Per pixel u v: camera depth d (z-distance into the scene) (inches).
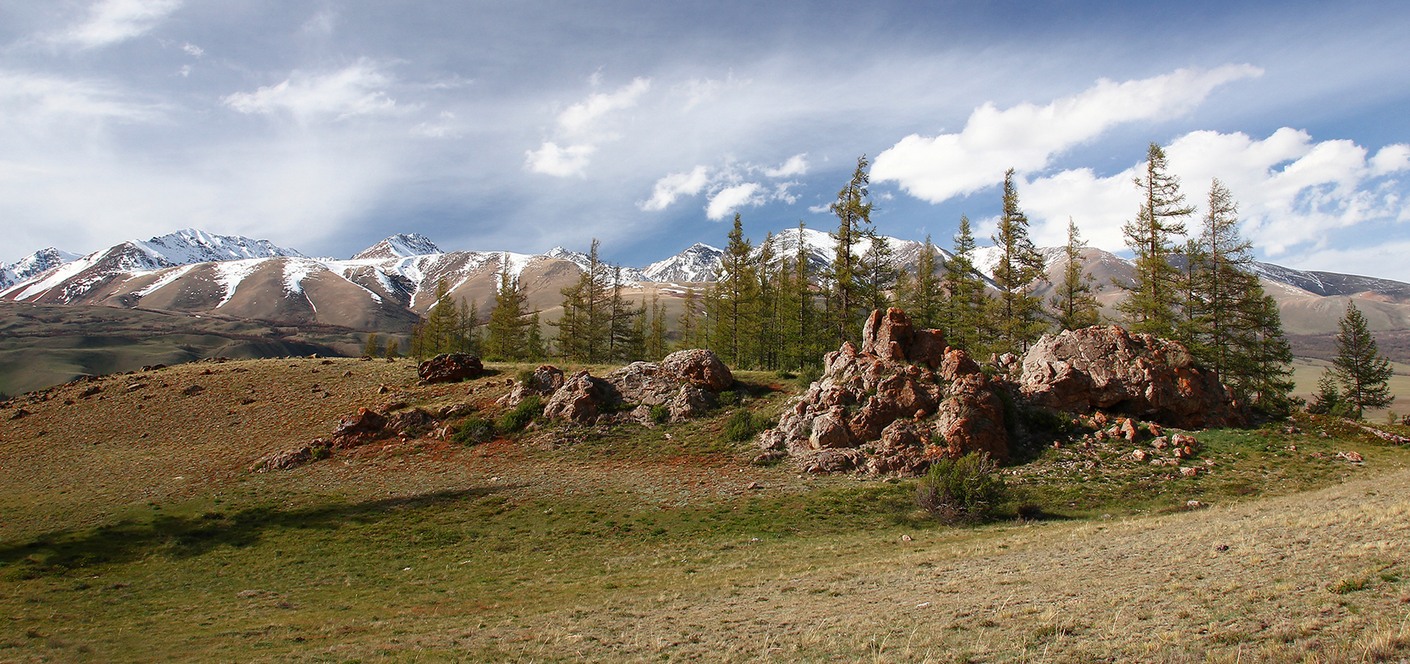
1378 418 4532.5
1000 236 2191.2
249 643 625.0
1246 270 2006.6
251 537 1155.3
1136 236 2007.9
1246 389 2005.4
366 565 997.2
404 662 529.3
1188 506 1083.9
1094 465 1326.3
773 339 2733.8
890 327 1642.5
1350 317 2546.8
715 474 1395.2
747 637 520.7
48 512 1343.5
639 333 3088.1
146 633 682.8
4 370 7268.7
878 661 428.5
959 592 605.6
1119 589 544.4
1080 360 1617.9
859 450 1387.8
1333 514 738.8
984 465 1155.3
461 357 2330.2
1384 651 330.3
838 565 823.1
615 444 1609.3
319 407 2116.1
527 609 709.3
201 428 2026.3
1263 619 417.1
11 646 646.5
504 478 1438.2
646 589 768.9
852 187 2086.6
